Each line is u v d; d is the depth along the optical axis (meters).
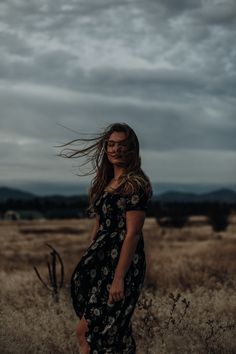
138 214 4.63
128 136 4.78
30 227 75.25
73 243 38.31
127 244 4.57
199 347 5.71
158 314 7.00
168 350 5.72
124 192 4.68
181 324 6.49
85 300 4.76
